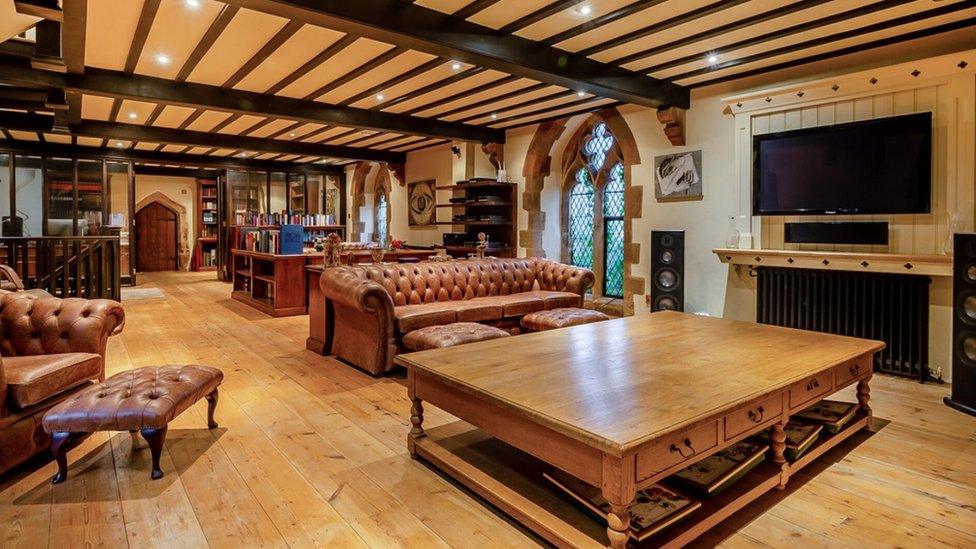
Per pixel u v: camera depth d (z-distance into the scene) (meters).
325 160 10.99
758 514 2.05
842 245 4.12
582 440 1.61
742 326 3.28
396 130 6.49
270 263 7.11
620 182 6.47
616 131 5.93
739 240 4.64
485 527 1.95
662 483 1.99
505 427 1.98
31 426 2.35
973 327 3.07
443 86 5.15
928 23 3.60
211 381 2.71
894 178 3.79
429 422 2.95
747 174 4.63
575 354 2.56
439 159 8.96
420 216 9.46
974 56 3.42
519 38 3.88
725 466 2.08
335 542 1.85
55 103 4.58
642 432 1.60
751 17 3.49
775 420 2.12
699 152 5.12
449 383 2.18
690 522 1.79
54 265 5.88
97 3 3.23
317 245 7.64
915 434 2.81
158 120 6.75
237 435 2.78
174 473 2.35
